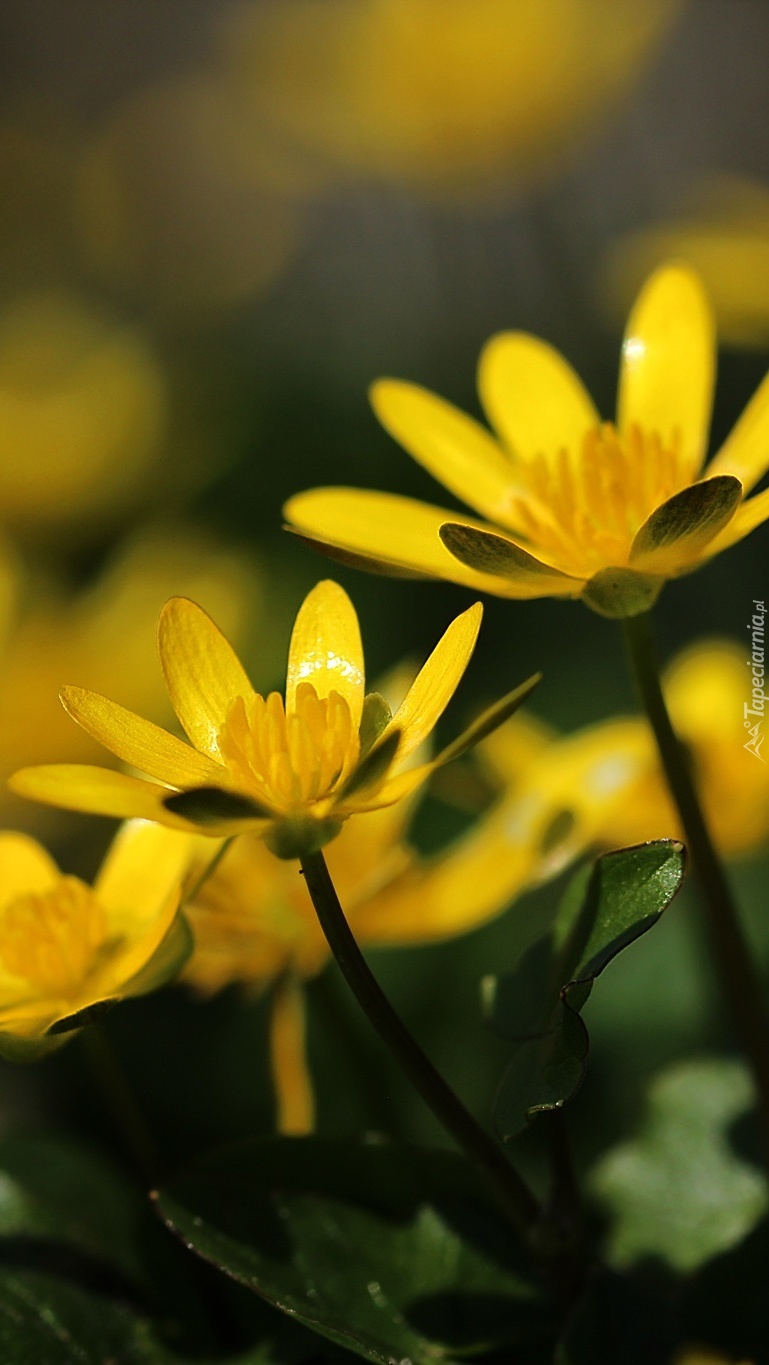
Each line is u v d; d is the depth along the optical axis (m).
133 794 0.27
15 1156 0.29
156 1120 0.39
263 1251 0.27
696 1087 0.30
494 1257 0.28
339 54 0.62
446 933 0.30
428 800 0.49
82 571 0.56
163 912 0.27
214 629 0.27
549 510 0.29
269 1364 0.28
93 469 0.55
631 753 0.32
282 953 0.30
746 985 0.29
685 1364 0.28
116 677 0.41
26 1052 0.27
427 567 0.28
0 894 0.29
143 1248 0.29
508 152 0.62
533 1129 0.36
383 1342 0.27
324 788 0.27
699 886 0.29
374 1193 0.28
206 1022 0.41
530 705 0.52
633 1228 0.29
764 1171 0.29
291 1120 0.30
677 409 0.30
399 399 0.30
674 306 0.30
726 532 0.28
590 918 0.27
